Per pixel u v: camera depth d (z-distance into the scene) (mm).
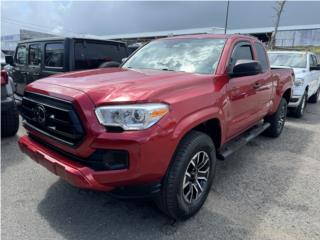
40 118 2646
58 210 2885
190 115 2506
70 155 2439
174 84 2566
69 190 3273
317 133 6020
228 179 3680
